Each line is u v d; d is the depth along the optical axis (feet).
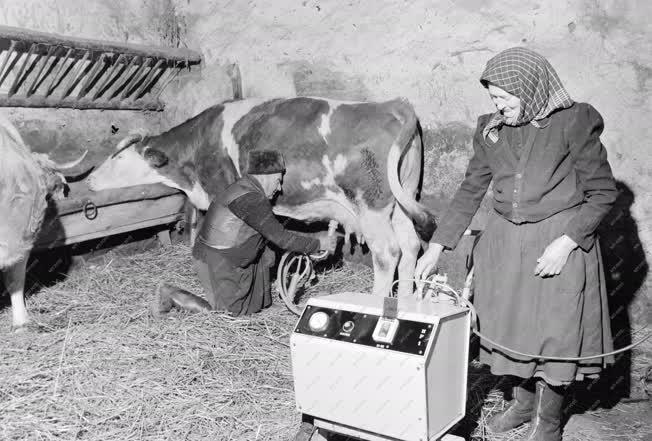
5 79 14.42
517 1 11.73
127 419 7.95
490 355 6.91
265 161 10.99
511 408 7.80
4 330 10.91
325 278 13.94
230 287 11.19
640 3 10.39
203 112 14.29
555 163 6.32
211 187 14.23
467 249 12.31
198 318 10.99
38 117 15.03
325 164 12.13
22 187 10.20
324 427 6.34
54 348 9.87
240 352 9.96
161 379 8.93
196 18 17.19
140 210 14.66
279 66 15.70
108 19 16.39
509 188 6.59
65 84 15.60
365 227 12.05
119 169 14.53
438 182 13.47
